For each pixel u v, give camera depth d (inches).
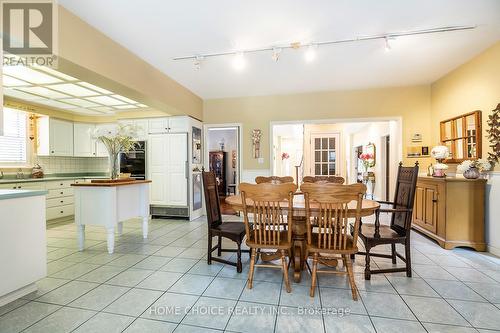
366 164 275.9
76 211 119.0
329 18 92.2
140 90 124.3
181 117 185.0
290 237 81.9
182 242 133.0
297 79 158.1
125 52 113.5
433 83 163.3
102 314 68.2
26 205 78.1
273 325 63.3
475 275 91.6
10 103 163.8
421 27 98.5
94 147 215.5
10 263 73.4
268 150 193.6
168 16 90.1
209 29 99.1
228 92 186.7
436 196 127.1
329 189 74.3
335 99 181.0
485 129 118.1
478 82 122.6
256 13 89.0
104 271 96.2
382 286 83.6
